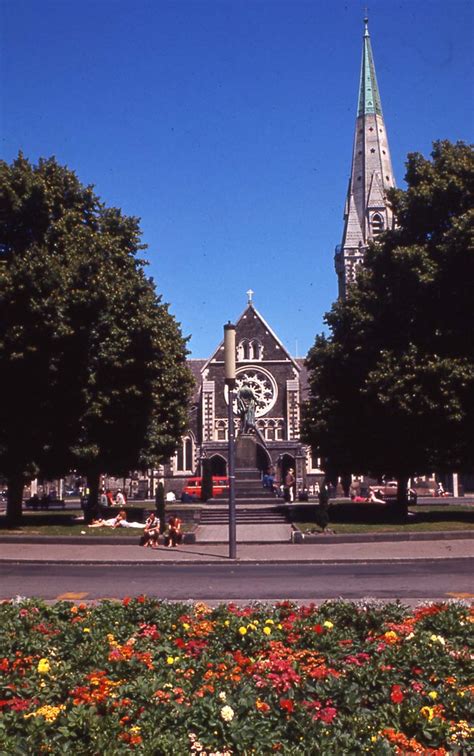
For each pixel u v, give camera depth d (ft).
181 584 65.77
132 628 35.68
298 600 54.80
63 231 120.78
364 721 23.65
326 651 31.94
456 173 126.11
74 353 118.11
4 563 87.45
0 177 117.80
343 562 84.64
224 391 278.67
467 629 34.53
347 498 261.24
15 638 32.73
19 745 21.07
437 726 23.13
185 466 289.33
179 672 28.84
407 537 104.47
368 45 381.19
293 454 270.67
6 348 112.06
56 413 121.29
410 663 29.04
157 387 136.56
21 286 109.60
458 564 81.51
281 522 130.41
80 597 58.08
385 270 132.77
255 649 32.63
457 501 252.62
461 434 120.88
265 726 23.20
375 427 128.67
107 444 135.64
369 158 367.25
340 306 140.26
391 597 56.24
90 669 28.94
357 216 361.71
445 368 115.65
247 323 283.38
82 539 105.91
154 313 131.85
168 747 21.67
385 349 127.75
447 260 119.34
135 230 138.62
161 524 115.34
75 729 22.90
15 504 124.98
